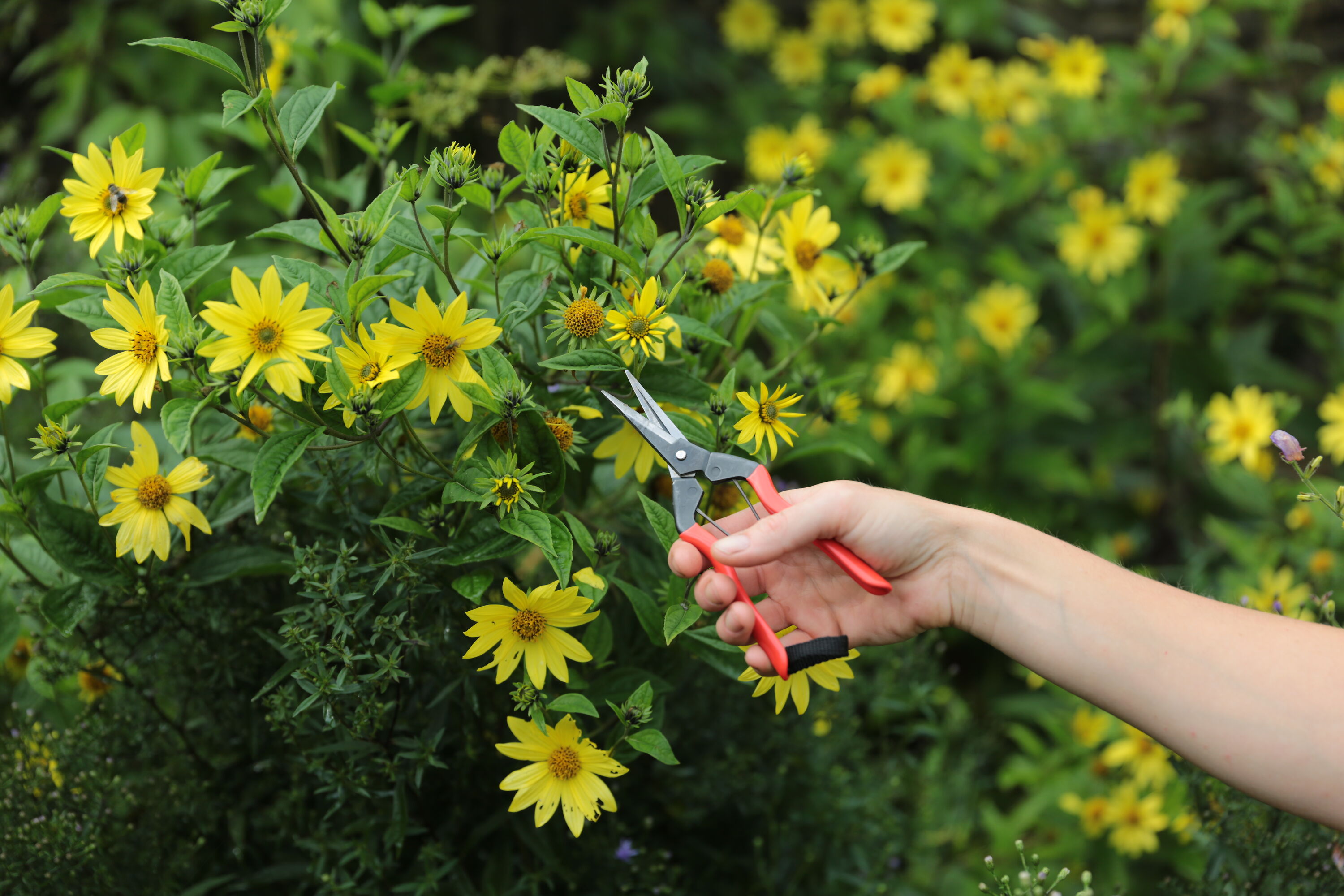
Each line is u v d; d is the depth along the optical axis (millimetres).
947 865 1896
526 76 1570
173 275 1346
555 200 1368
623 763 1381
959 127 2941
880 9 3346
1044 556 1339
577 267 1362
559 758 1314
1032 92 2969
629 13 3379
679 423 1369
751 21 3600
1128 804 1880
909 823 1714
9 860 1400
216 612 1401
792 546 1327
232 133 1559
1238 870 1464
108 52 2670
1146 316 2982
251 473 1378
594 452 1385
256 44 1292
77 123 2627
